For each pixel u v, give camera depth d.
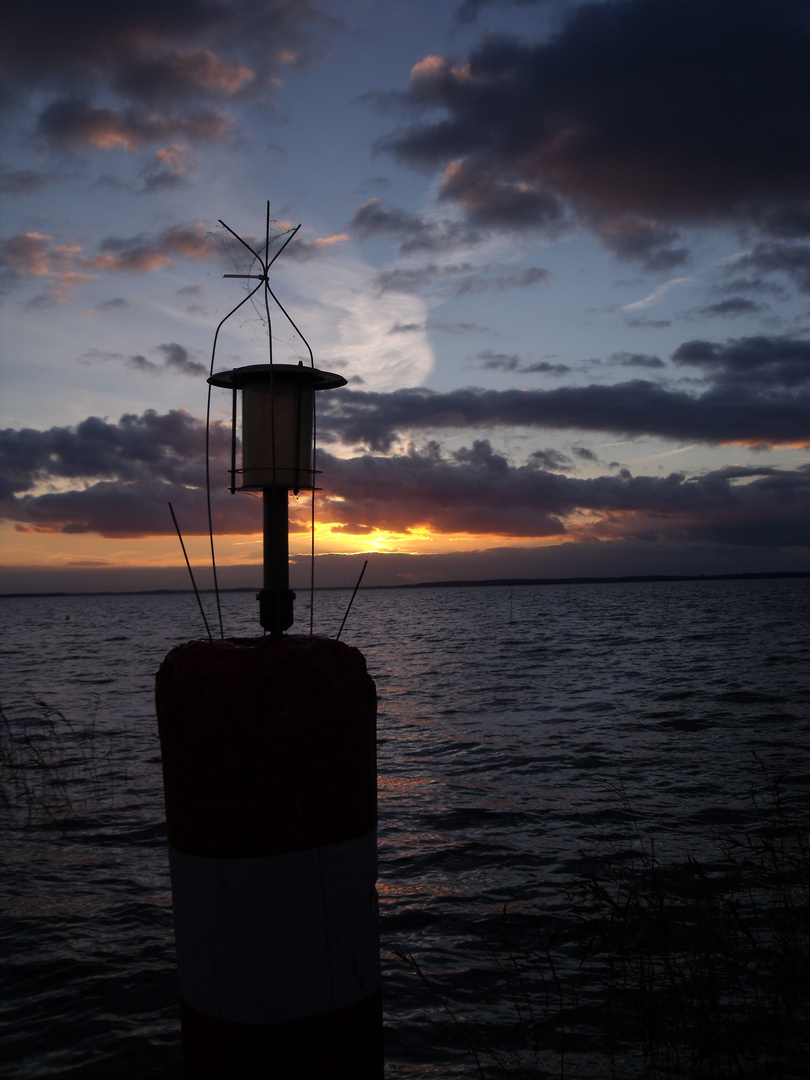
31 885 4.96
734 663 19.81
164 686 1.48
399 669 21.62
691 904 3.82
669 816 6.46
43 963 3.79
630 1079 2.74
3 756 8.91
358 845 1.49
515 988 3.54
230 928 1.41
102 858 5.53
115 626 60.38
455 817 6.73
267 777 1.39
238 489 1.71
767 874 4.72
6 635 47.81
